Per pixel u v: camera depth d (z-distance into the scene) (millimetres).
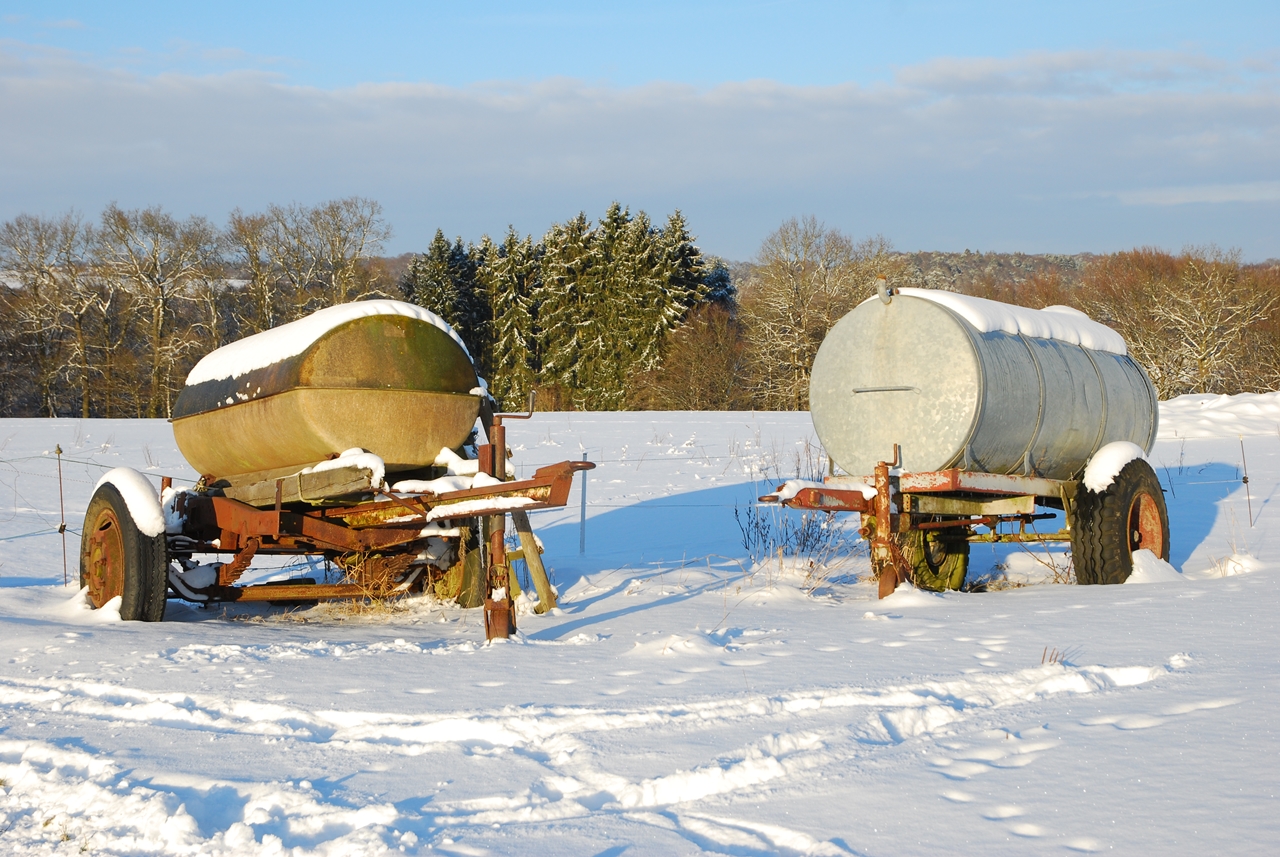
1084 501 10219
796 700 5129
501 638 7410
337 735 4879
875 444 9859
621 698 5293
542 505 7105
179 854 3500
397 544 9656
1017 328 10344
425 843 3445
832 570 11344
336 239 60219
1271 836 3148
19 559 12906
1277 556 11109
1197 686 5090
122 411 57562
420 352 8859
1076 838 3258
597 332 70562
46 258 56188
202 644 7340
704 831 3482
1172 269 57000
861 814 3564
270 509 9141
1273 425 25062
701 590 9898
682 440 25000
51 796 4074
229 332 61188
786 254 60000
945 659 6098
